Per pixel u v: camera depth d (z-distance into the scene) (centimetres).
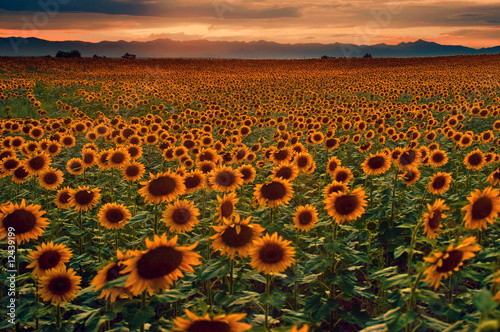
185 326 195
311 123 1420
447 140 1216
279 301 339
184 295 313
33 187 782
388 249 554
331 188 555
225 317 188
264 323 348
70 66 7044
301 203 750
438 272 264
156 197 489
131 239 563
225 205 462
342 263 515
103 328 411
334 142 1006
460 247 248
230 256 371
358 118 1611
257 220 514
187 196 688
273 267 342
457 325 264
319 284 464
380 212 574
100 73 5841
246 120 1528
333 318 436
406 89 3036
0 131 1273
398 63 7650
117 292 294
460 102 2172
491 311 210
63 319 444
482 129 1503
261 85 4044
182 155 935
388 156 681
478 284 454
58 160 1093
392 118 1884
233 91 3531
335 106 2150
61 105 2217
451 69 5888
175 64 8106
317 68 7300
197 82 4459
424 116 1747
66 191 602
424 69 6141
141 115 2148
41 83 3809
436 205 370
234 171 613
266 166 886
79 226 569
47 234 587
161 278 258
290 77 5209
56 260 392
